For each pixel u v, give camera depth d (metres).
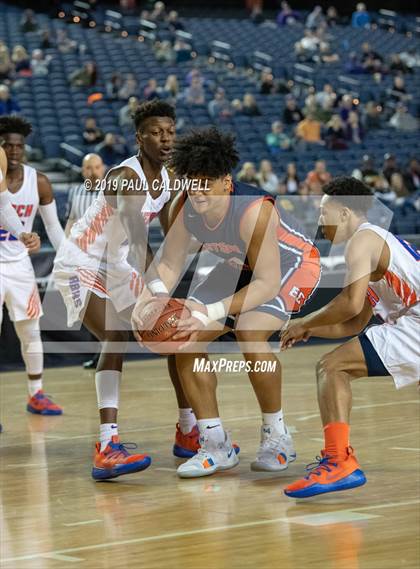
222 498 4.03
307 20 28.81
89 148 15.60
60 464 4.93
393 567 2.97
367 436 5.36
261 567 3.02
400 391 7.14
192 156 4.09
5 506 4.03
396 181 14.85
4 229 5.60
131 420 6.21
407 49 27.05
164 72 21.23
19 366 9.14
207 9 31.80
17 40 21.94
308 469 4.48
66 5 26.89
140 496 4.13
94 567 3.08
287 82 22.36
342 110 19.12
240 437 5.48
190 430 4.97
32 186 5.91
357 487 4.14
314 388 7.41
